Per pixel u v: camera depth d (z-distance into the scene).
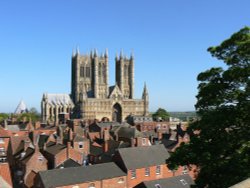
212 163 31.50
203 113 34.19
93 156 93.38
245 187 13.09
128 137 116.75
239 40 31.70
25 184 73.88
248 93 30.52
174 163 34.53
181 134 116.12
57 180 62.62
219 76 33.81
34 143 97.38
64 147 82.38
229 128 32.94
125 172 72.12
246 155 29.69
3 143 103.38
